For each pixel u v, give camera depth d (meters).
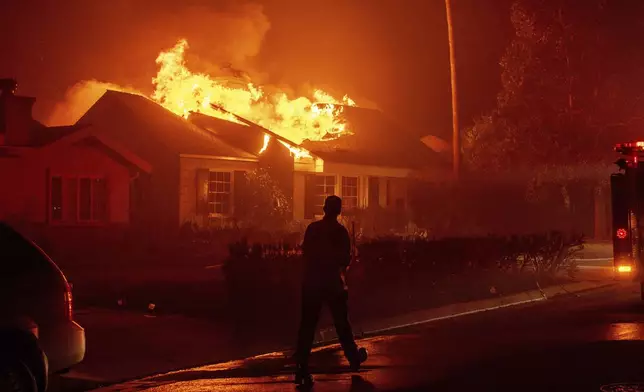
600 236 39.03
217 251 26.20
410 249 17.14
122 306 15.10
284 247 16.14
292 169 32.81
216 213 30.75
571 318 14.86
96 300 15.80
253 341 12.40
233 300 15.45
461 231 29.95
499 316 15.40
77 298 16.02
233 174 31.33
